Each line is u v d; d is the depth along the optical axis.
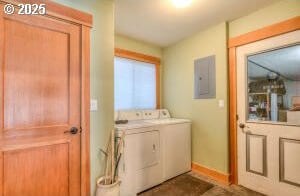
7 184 1.36
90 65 1.79
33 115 1.48
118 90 2.96
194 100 2.90
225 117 2.45
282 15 1.96
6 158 1.36
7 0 1.37
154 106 3.44
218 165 2.53
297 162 1.87
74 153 1.67
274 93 2.06
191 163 2.90
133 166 2.11
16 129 1.40
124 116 2.69
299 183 1.85
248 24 2.26
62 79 1.63
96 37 1.84
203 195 2.12
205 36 2.73
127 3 2.01
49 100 1.56
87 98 1.75
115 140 1.99
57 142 1.58
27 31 1.46
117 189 1.74
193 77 2.93
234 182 2.40
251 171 2.24
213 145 2.60
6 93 1.37
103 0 1.90
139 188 2.17
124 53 2.96
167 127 2.54
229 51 2.46
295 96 1.90
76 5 1.71
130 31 2.78
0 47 1.34
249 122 2.26
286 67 1.96
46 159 1.53
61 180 1.60
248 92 2.29
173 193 2.18
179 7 2.09
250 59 2.27
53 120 1.57
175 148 2.63
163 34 2.90
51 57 1.57
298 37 1.85
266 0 1.95
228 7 2.09
